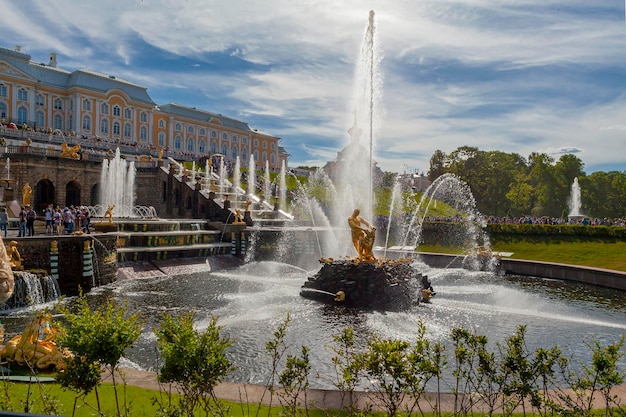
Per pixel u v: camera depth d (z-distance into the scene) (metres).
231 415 6.83
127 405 7.33
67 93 77.19
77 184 45.41
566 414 6.01
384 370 5.81
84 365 5.57
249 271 30.83
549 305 21.23
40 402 7.25
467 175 90.56
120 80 84.94
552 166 90.50
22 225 24.31
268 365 11.88
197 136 99.06
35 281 18.84
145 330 14.89
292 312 17.95
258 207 49.50
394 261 21.77
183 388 5.76
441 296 22.50
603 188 94.31
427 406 7.71
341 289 19.72
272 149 120.12
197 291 22.44
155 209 48.81
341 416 7.17
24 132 54.78
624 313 19.75
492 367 7.13
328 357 12.56
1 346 9.22
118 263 27.34
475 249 42.00
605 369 6.41
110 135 80.75
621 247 36.97
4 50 70.56
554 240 41.91
